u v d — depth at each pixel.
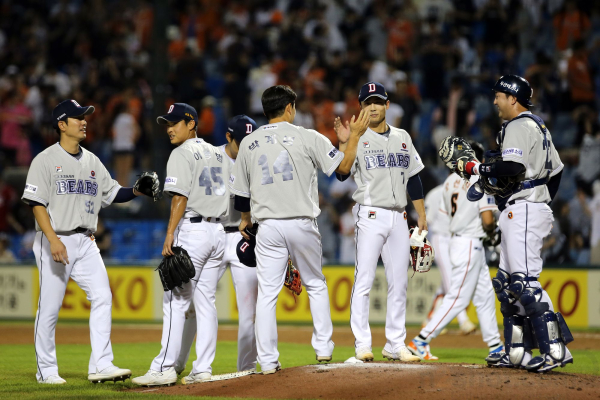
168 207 51.28
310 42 68.25
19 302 49.53
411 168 23.88
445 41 66.56
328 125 59.59
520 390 18.19
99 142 62.91
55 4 78.81
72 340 37.59
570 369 24.94
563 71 58.97
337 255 52.09
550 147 20.80
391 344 23.75
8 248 54.16
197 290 21.89
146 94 65.94
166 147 53.25
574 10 63.72
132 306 48.16
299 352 31.61
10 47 73.38
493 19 63.59
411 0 69.81
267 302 20.66
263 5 75.00
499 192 20.81
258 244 20.70
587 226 47.56
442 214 30.38
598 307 40.47
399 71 64.75
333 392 18.52
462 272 26.55
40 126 64.25
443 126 57.22
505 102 21.28
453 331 40.44
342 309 44.38
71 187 22.25
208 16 73.12
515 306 20.83
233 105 62.25
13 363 27.89
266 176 20.39
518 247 20.52
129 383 22.12
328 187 57.16
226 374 21.86
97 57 71.81
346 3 71.81
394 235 23.52
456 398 17.73
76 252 22.39
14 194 55.69
